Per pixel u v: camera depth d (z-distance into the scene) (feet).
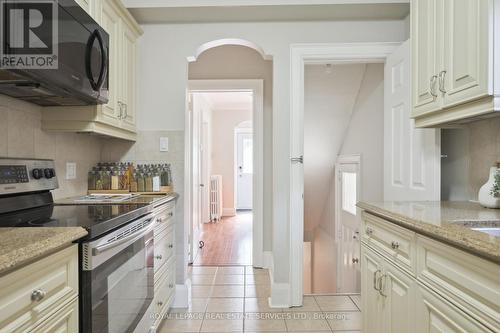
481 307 2.88
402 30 8.35
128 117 7.64
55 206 5.63
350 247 11.50
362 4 7.62
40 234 3.21
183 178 8.39
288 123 8.42
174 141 8.41
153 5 7.64
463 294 3.14
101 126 6.41
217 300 8.74
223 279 10.34
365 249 5.81
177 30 8.44
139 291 5.36
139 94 8.43
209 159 22.16
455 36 4.61
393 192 7.48
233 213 24.17
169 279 7.68
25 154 5.60
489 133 5.61
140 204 5.86
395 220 4.44
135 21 7.76
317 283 16.34
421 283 3.90
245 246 14.74
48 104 5.86
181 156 8.39
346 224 11.99
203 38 8.41
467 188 6.18
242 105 22.80
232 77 11.32
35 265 2.85
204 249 14.20
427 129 6.20
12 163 5.04
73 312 3.50
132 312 5.03
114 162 8.36
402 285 4.39
